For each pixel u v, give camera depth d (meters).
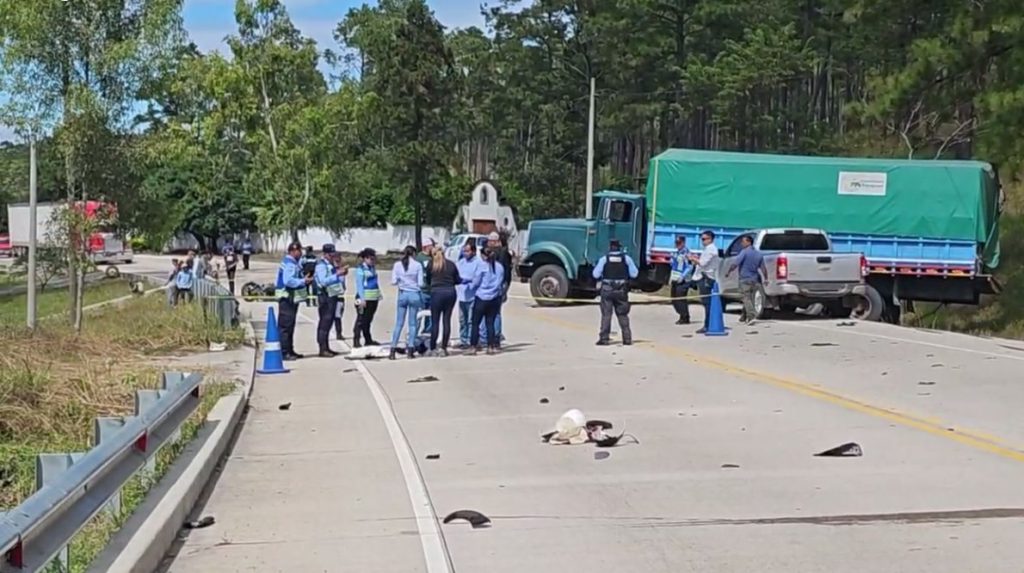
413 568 7.12
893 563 6.98
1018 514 8.13
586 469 10.07
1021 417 12.37
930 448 10.62
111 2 23.12
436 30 72.81
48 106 22.86
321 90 56.59
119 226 24.81
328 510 8.73
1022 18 26.38
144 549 6.91
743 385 15.27
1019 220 37.62
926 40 29.00
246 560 7.36
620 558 7.25
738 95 52.62
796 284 25.09
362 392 15.82
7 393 11.56
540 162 68.50
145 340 21.09
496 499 8.98
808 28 55.25
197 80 48.12
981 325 28.58
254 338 23.39
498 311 20.89
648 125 65.31
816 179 28.70
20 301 40.88
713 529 7.91
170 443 10.12
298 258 20.62
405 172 73.00
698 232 29.73
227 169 64.38
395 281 20.53
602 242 31.61
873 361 17.78
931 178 27.86
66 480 5.96
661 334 23.22
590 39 62.44
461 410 13.86
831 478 9.43
